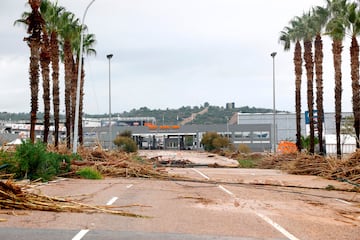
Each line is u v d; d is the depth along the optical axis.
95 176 22.03
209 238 7.44
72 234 7.43
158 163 41.59
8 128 101.56
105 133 119.31
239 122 146.25
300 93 42.72
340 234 8.18
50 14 34.50
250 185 20.34
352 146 52.09
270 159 40.97
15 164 18.06
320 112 37.81
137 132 123.75
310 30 39.34
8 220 8.71
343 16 33.28
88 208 10.34
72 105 41.69
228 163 53.12
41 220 8.79
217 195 15.15
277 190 17.86
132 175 24.78
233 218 9.80
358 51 32.34
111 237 7.28
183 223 8.95
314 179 24.84
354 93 31.98
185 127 123.50
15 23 31.11
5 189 10.18
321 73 37.84
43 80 32.19
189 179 23.52
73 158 25.69
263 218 9.90
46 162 19.22
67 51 37.56
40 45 29.08
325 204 13.36
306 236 7.86
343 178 23.67
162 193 15.39
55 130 34.19
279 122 144.38
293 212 11.21
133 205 11.45
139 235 7.54
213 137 100.50
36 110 29.05
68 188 16.22
